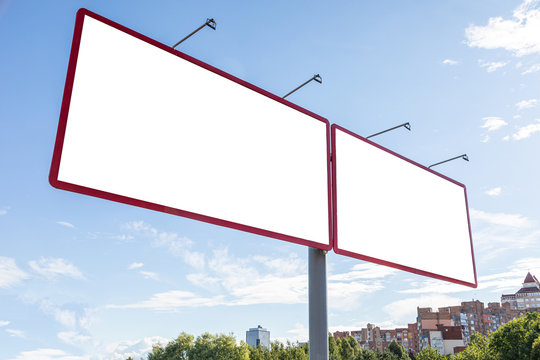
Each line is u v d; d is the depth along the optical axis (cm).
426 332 10794
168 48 491
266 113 566
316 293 570
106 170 421
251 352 4578
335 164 623
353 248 610
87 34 434
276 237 531
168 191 459
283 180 558
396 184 712
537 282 15550
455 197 827
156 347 4456
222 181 503
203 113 506
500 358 4231
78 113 415
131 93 453
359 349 5766
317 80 584
